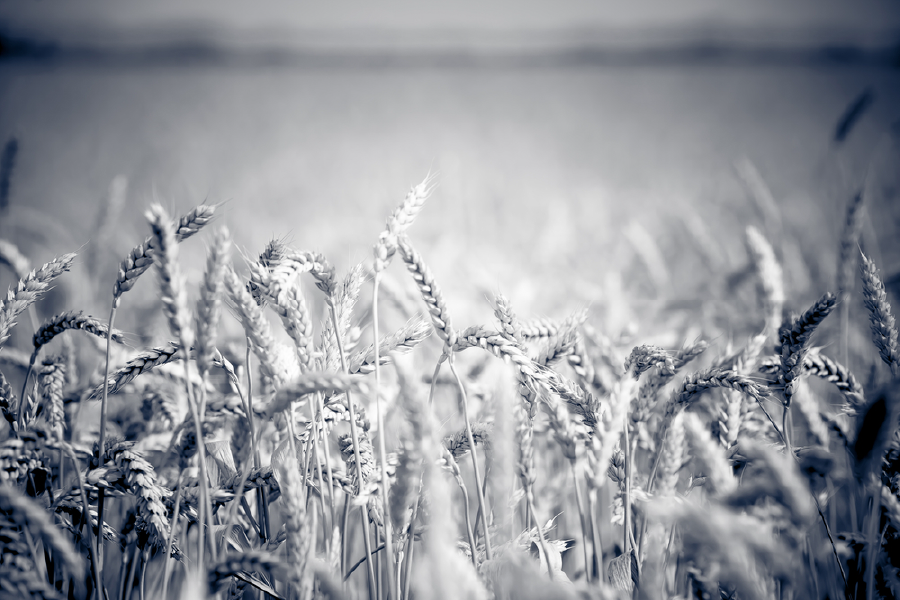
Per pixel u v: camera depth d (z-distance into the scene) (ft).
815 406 4.16
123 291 3.73
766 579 3.75
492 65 92.89
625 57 96.27
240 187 23.06
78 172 26.27
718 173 26.94
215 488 3.84
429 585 3.38
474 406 4.58
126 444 3.86
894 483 3.88
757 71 64.18
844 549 3.94
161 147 33.58
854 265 5.66
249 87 61.98
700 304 6.93
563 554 4.35
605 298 7.07
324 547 3.91
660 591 3.56
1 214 8.99
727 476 3.53
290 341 4.67
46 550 3.89
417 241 11.47
